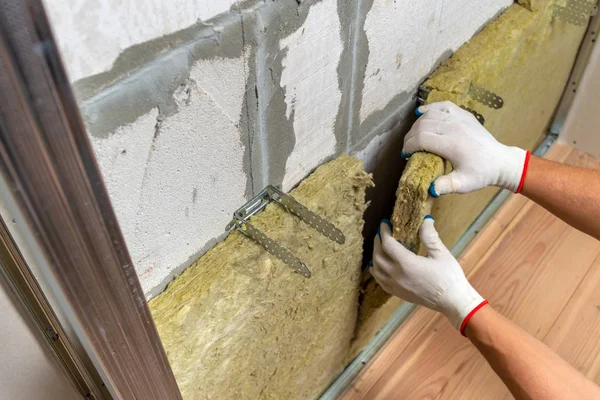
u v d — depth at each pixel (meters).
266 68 0.76
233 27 0.66
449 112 1.14
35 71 0.37
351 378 1.57
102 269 0.54
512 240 1.90
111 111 0.57
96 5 0.49
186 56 0.62
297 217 0.96
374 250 1.22
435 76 1.25
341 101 1.01
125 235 0.70
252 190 0.91
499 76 1.37
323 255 1.08
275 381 1.20
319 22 0.81
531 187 1.15
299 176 1.03
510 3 1.42
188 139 0.70
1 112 0.38
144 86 0.59
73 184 0.45
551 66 1.71
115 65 0.55
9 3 0.34
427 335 1.65
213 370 0.93
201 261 0.88
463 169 1.09
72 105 0.41
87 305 0.55
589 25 1.79
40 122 0.40
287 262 0.92
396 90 1.17
